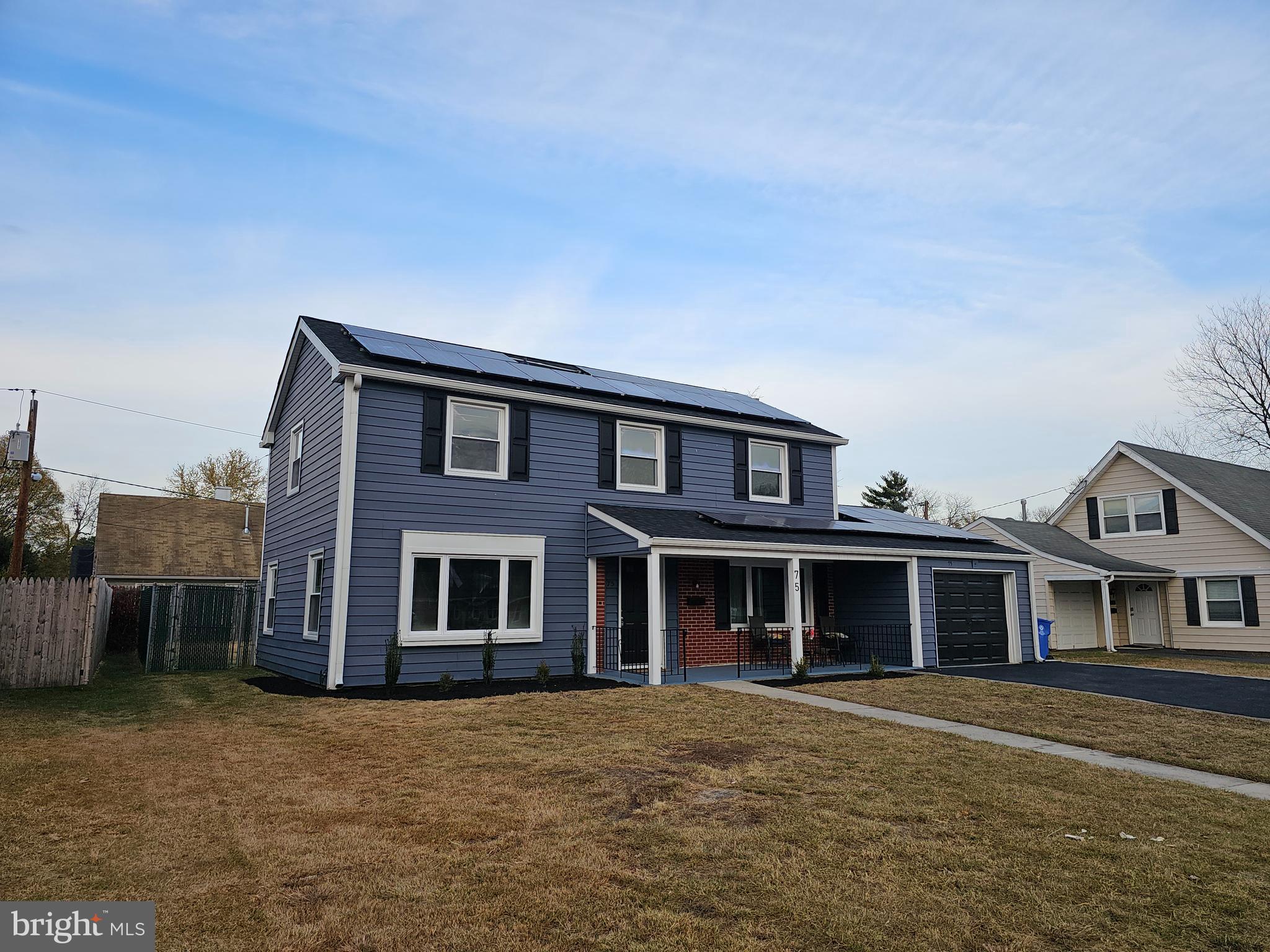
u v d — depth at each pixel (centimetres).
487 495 1438
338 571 1273
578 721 970
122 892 428
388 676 1244
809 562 1873
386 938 381
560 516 1520
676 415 1688
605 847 519
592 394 1623
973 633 1864
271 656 1691
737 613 1741
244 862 482
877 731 934
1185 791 681
